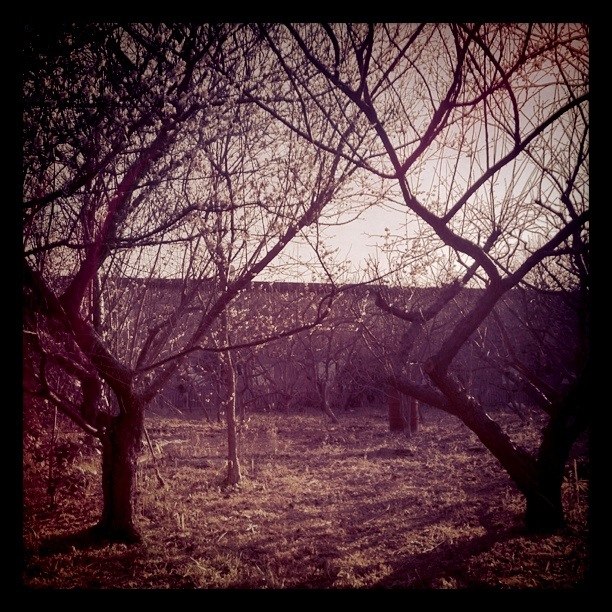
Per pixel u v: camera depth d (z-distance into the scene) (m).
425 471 7.75
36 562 4.38
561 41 3.64
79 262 4.66
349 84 4.01
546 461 5.02
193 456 8.72
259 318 6.83
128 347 5.36
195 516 5.80
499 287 5.04
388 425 12.41
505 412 12.94
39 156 3.38
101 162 3.57
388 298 8.45
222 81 3.68
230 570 4.38
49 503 5.98
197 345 4.68
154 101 3.48
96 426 5.16
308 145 4.11
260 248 4.57
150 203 4.03
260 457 8.77
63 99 3.33
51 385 6.36
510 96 3.86
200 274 4.71
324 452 9.20
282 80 3.92
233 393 7.21
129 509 5.11
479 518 5.59
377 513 5.93
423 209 4.73
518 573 4.09
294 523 5.64
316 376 14.38
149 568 4.44
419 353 10.30
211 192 4.25
